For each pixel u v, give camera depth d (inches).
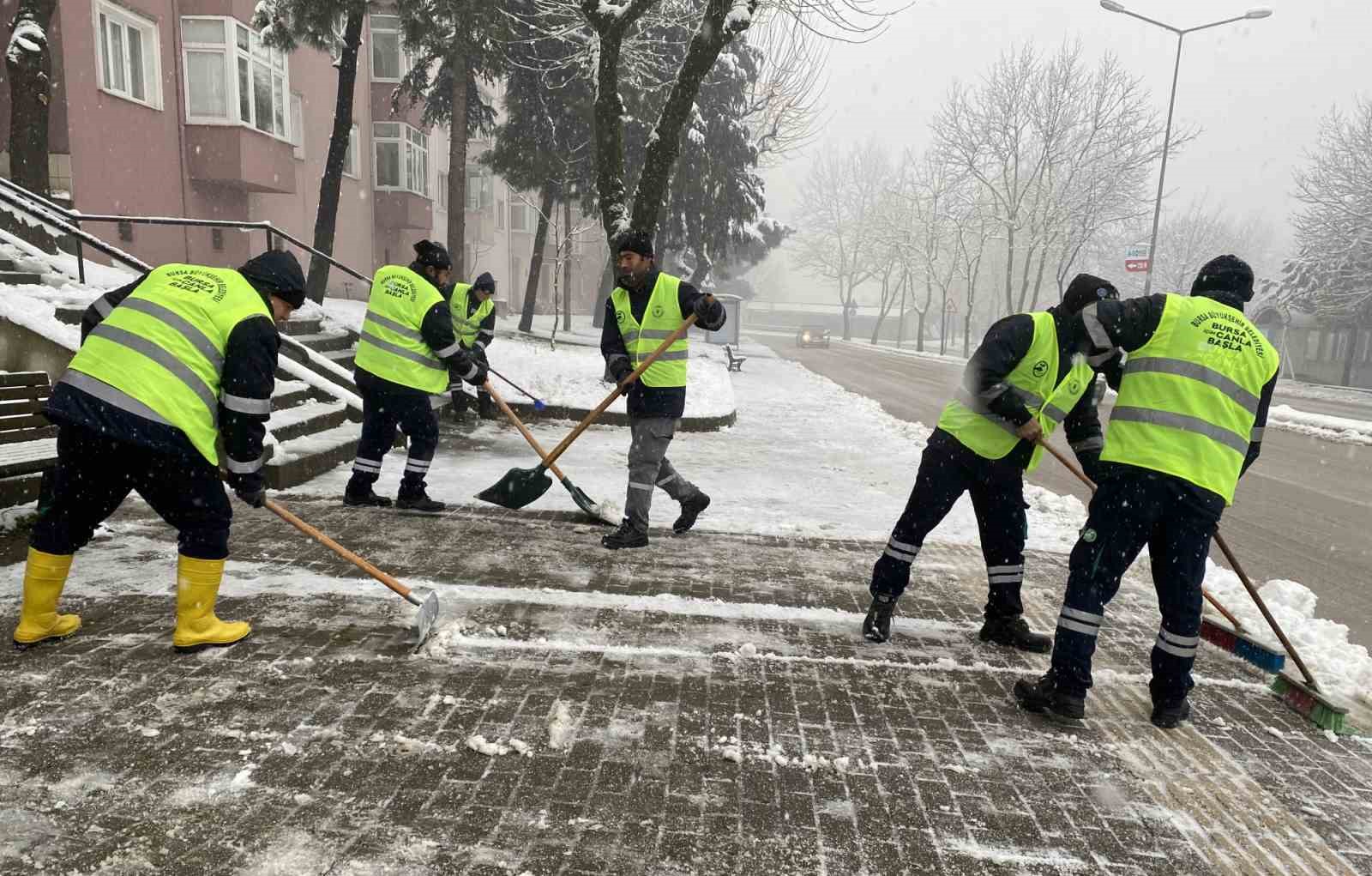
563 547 197.3
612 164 499.8
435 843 87.1
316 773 98.8
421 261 222.7
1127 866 90.7
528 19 730.2
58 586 129.0
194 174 666.8
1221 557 245.3
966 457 145.1
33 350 236.1
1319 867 92.5
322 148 890.7
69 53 537.3
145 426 118.0
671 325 195.6
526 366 535.2
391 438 222.7
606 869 84.6
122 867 81.0
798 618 160.6
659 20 644.7
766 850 89.4
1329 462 480.7
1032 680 137.7
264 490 132.0
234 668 125.3
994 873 87.9
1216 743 121.4
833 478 313.7
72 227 296.7
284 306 140.8
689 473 308.8
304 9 587.5
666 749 109.3
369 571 137.1
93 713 110.0
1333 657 159.2
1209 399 122.0
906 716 123.2
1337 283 1401.3
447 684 123.8
